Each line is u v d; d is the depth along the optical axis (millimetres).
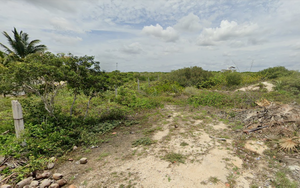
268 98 8430
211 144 4062
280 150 3484
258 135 4344
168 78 16891
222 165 3133
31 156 3250
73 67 5254
